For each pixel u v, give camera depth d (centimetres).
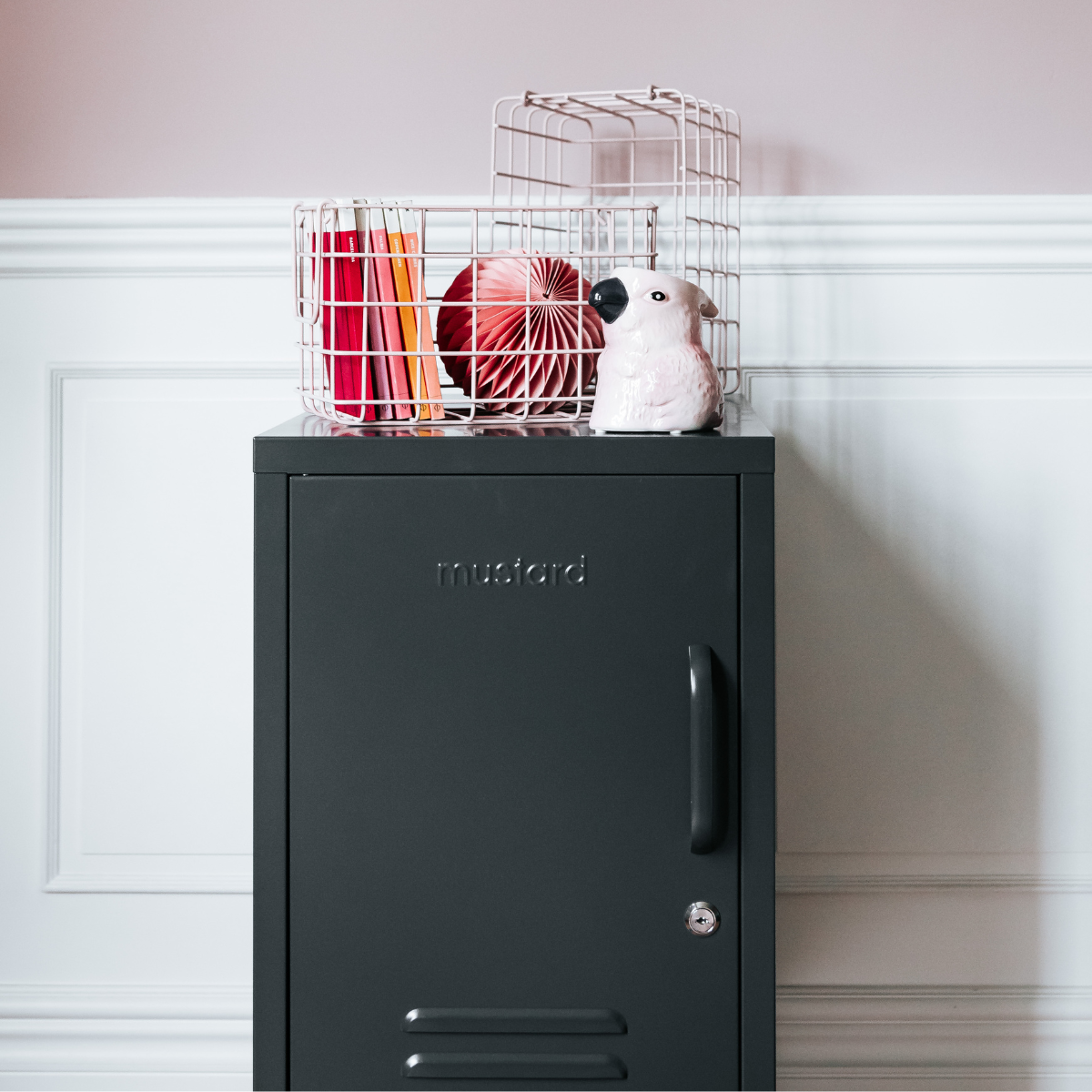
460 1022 85
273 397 130
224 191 129
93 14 128
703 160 127
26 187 129
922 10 126
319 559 83
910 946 133
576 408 98
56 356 130
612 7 127
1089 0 125
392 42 128
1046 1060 132
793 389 129
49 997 134
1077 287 127
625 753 84
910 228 126
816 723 132
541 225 128
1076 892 131
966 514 129
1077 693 130
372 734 84
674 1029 85
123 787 133
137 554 131
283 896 85
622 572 83
